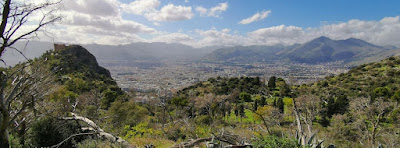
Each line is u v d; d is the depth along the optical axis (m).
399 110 18.45
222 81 72.62
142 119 22.78
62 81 34.62
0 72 5.66
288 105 28.52
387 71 53.28
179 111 32.00
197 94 56.59
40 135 7.91
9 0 5.01
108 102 35.19
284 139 4.45
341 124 20.52
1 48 5.09
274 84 43.03
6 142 5.61
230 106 35.72
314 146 4.75
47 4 5.82
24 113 7.88
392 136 14.43
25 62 6.43
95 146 7.99
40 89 7.64
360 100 20.86
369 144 15.59
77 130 8.97
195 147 6.65
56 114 8.88
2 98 5.46
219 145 5.30
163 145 9.83
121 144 8.46
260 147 4.65
